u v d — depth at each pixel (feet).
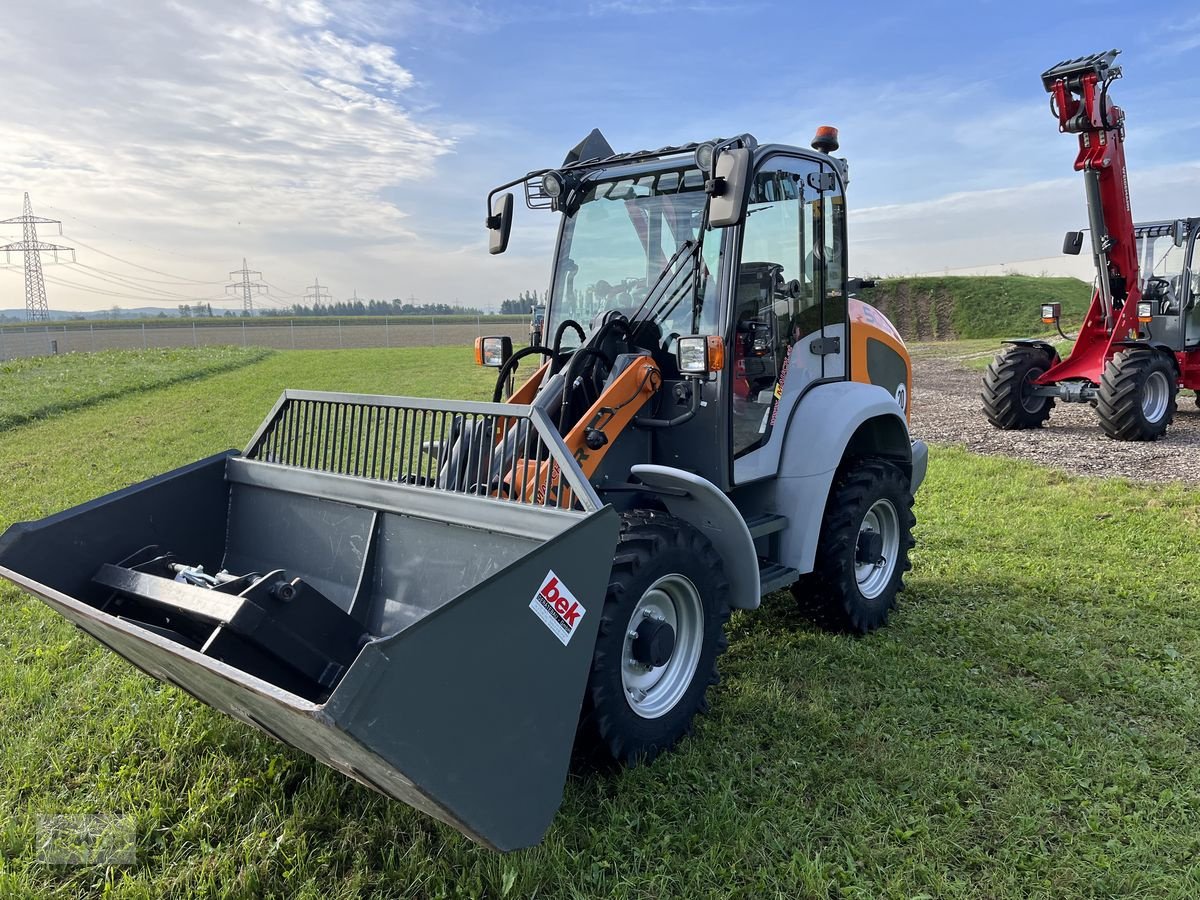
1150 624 15.52
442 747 7.45
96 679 13.38
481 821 7.86
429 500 10.71
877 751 11.19
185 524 12.73
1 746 11.50
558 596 8.34
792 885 8.75
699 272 12.94
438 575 10.64
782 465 14.28
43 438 39.60
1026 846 9.41
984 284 131.85
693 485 11.19
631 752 10.55
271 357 106.42
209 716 11.87
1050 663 13.91
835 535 14.73
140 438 38.93
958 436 35.58
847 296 16.26
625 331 13.12
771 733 11.70
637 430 12.78
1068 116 31.71
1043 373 36.55
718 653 11.84
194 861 9.06
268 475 12.66
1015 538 20.65
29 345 154.51
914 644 14.89
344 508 11.81
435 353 111.24
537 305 15.29
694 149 12.92
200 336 180.24
